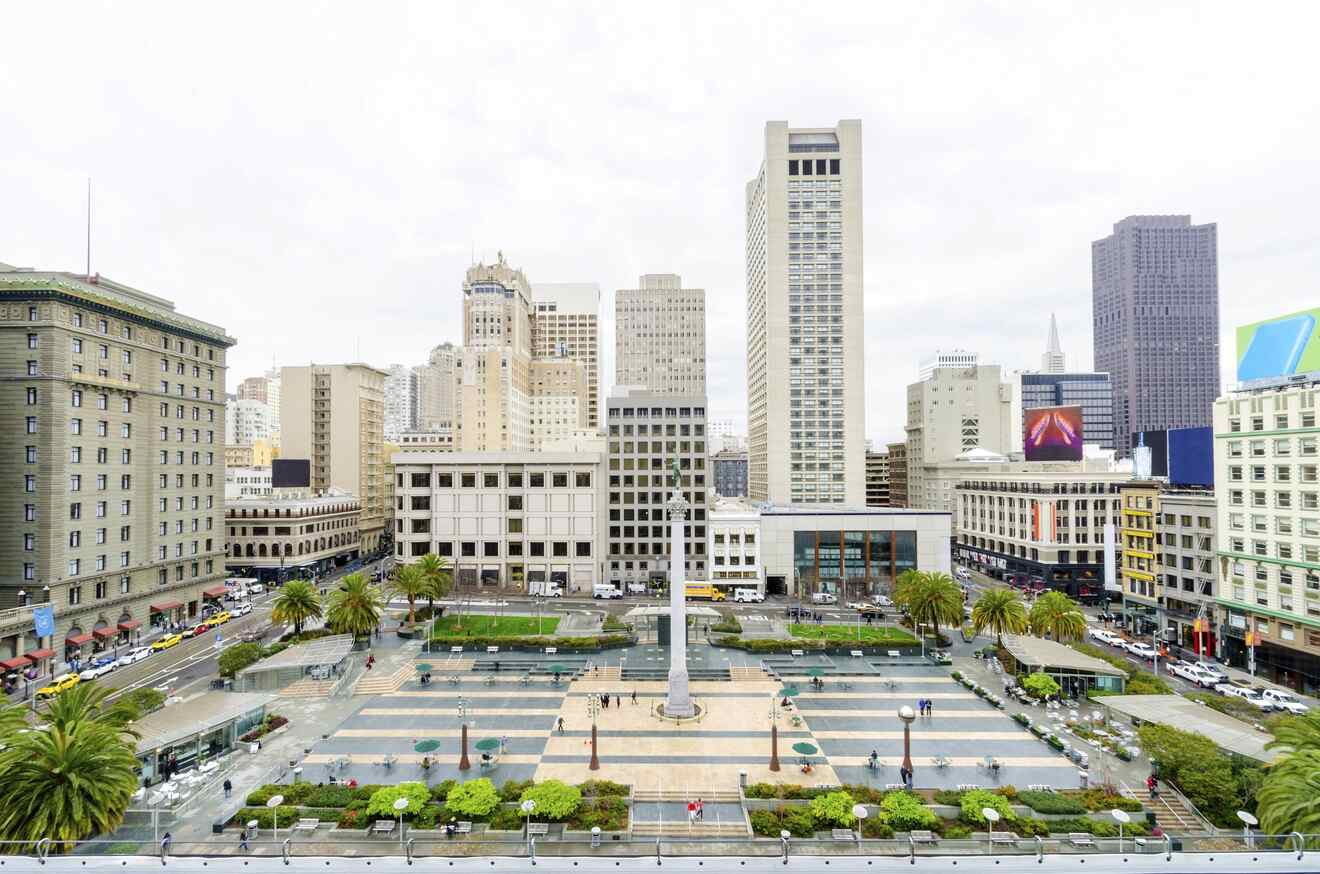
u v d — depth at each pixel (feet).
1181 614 285.64
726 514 406.62
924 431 628.69
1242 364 262.88
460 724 196.13
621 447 413.59
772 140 515.09
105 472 278.67
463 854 125.80
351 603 265.75
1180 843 121.80
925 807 134.82
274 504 431.02
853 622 323.16
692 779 159.84
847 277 510.58
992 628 256.93
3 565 252.62
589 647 268.21
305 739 185.26
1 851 105.91
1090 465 493.77
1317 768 113.19
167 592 312.09
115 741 124.06
